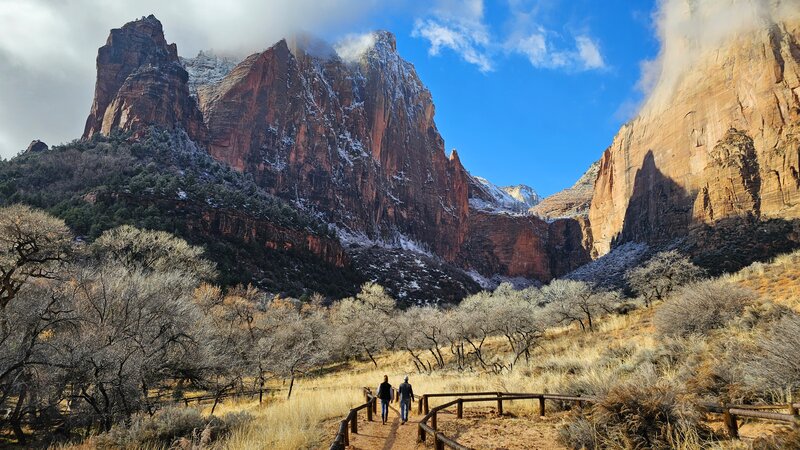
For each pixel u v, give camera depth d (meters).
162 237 52.12
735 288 19.42
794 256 29.62
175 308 23.00
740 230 100.44
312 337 48.16
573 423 8.12
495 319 37.81
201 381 24.45
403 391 12.40
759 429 6.90
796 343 8.09
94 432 14.92
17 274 24.98
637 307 41.16
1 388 14.85
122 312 21.55
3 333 15.24
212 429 11.52
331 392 22.73
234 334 38.78
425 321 45.88
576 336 35.72
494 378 21.12
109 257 44.19
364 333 52.03
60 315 19.08
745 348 11.26
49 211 82.81
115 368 15.70
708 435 6.63
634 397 7.18
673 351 15.17
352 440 10.05
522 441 8.60
